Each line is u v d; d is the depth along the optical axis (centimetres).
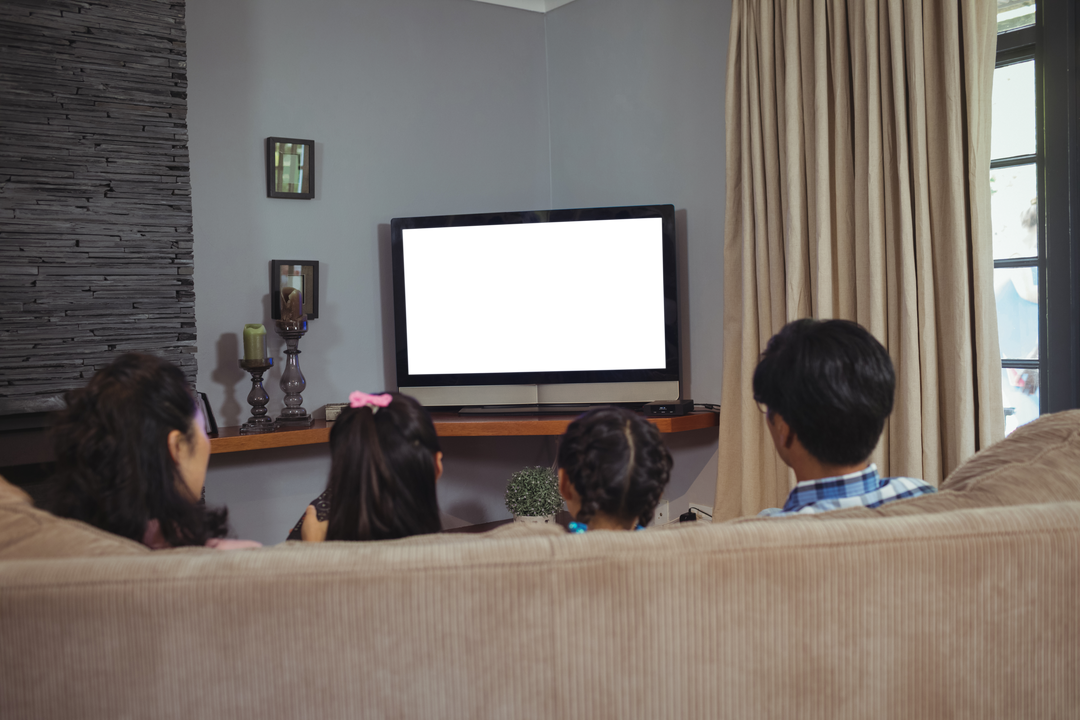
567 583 70
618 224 317
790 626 73
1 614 67
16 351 242
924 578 74
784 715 73
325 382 329
